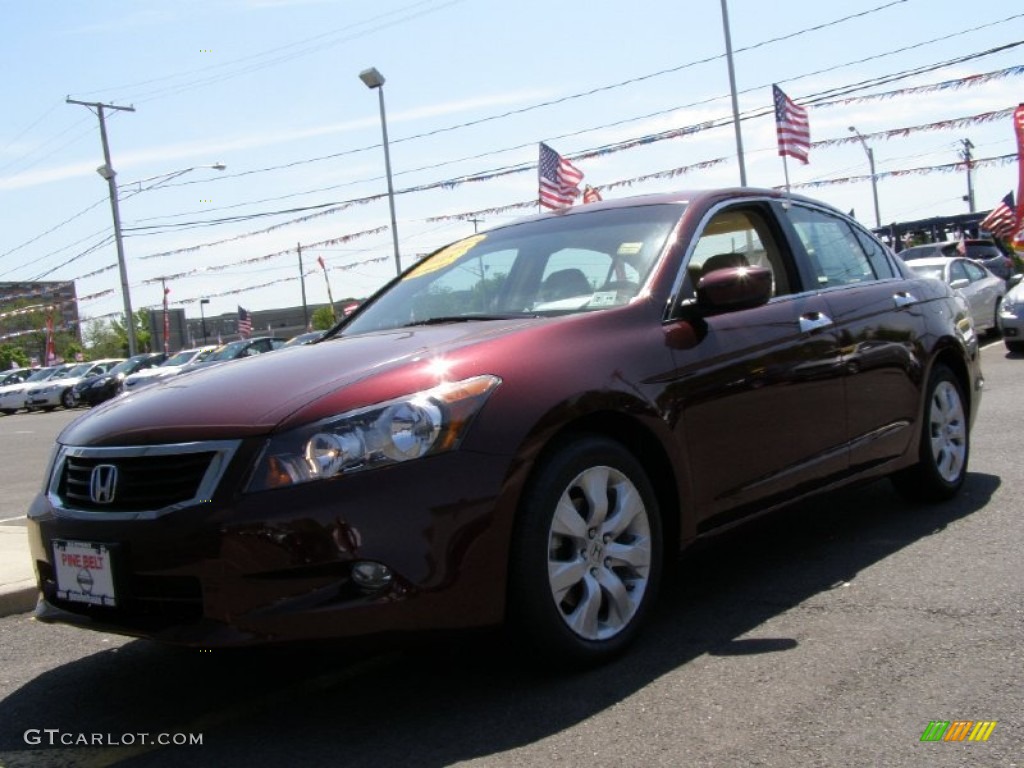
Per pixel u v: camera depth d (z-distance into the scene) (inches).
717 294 143.6
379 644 112.6
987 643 128.5
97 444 125.0
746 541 191.9
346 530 110.3
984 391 380.2
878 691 116.5
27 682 143.6
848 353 175.2
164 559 114.0
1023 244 708.7
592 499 129.2
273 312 3422.7
